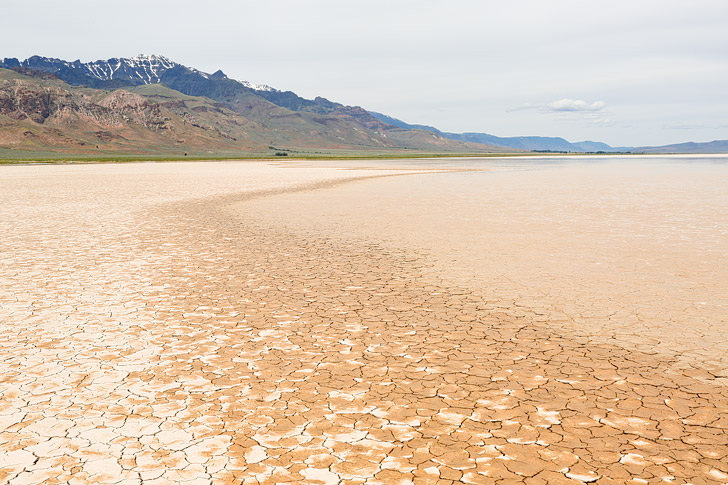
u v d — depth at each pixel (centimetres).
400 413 527
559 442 470
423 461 444
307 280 1088
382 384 595
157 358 679
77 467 441
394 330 779
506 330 776
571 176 6059
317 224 1920
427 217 2117
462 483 413
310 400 558
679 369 630
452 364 650
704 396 558
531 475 422
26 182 4597
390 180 4906
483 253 1370
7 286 1040
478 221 1997
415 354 684
